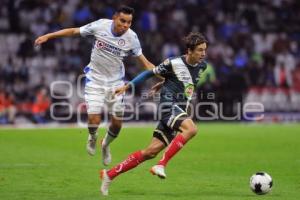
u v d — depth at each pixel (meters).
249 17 67.56
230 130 47.25
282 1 70.00
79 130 45.34
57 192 21.34
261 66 61.34
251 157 32.34
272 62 62.12
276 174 26.53
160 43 61.66
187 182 23.92
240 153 34.03
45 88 54.12
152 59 60.56
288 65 62.59
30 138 40.22
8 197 20.28
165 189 22.23
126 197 20.31
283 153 34.12
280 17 68.88
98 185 22.94
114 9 63.56
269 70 60.47
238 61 60.56
